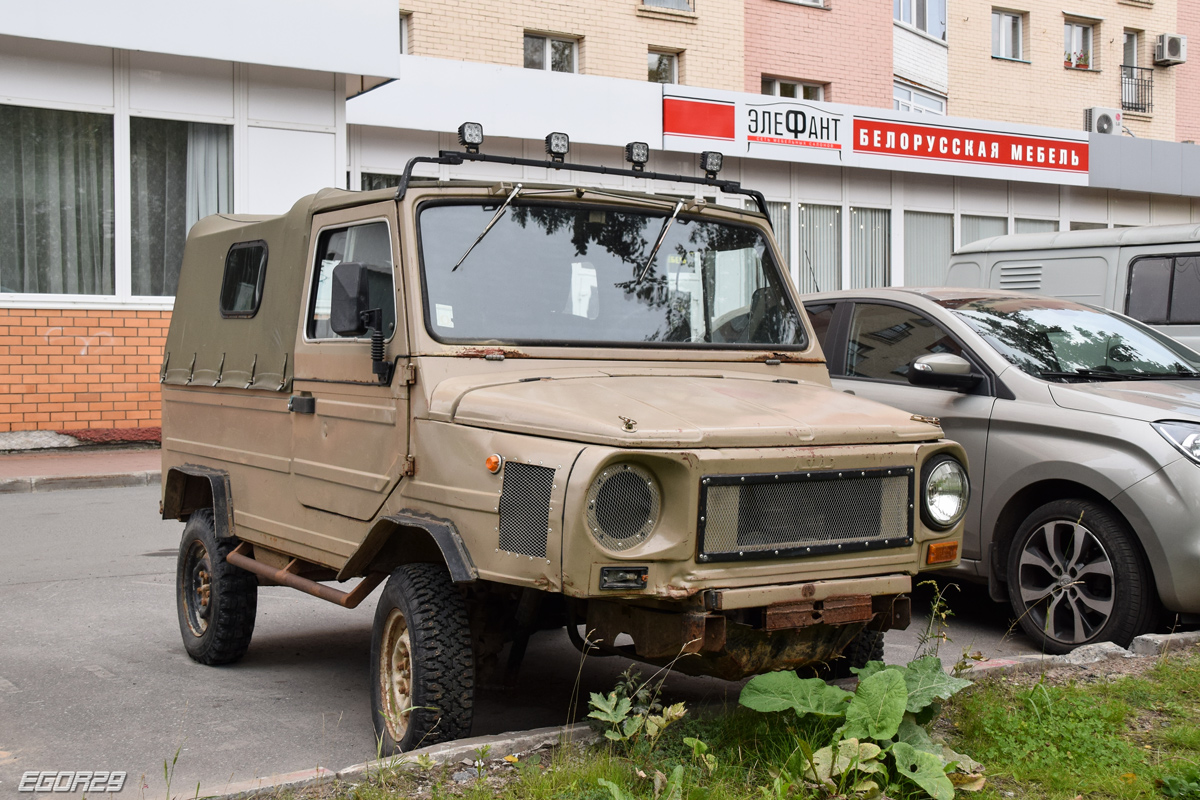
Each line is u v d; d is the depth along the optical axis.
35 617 7.13
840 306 7.76
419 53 18.72
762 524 3.78
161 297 14.46
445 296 4.46
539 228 4.77
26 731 4.94
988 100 26.20
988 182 22.42
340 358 4.81
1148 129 28.72
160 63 14.24
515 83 17.11
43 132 13.87
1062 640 6.00
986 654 6.11
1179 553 5.51
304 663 6.16
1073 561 5.95
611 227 4.94
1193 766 3.86
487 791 3.60
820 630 4.07
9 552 9.12
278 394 5.37
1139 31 28.64
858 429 4.05
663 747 3.97
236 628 5.91
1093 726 4.27
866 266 21.12
